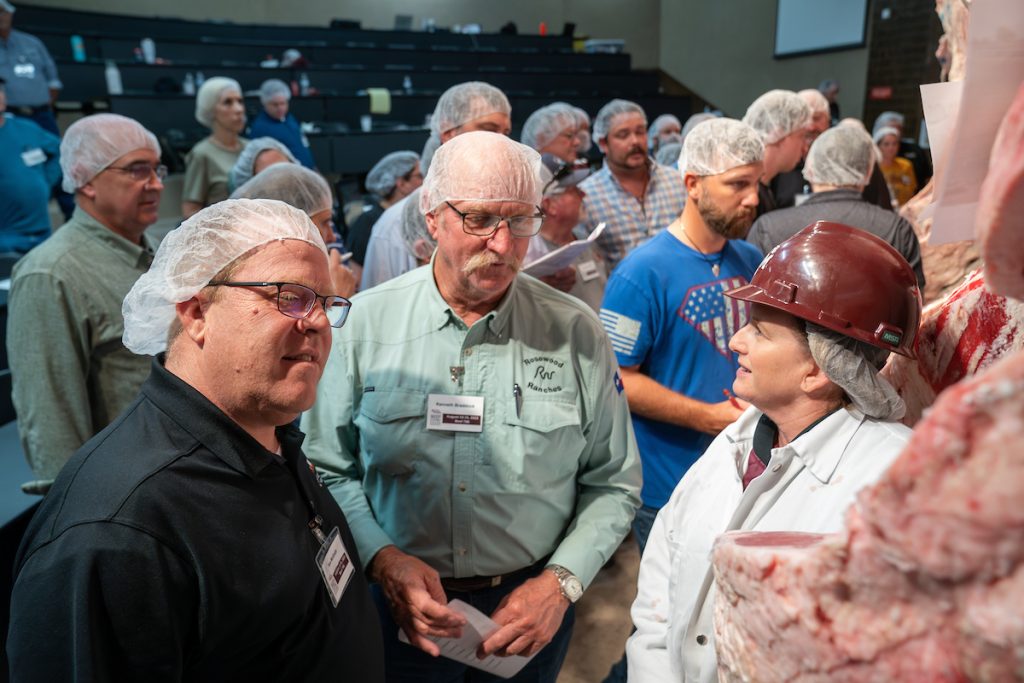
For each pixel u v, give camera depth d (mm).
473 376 1295
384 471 1310
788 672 380
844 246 871
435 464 1285
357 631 1061
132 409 896
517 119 8070
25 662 760
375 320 1341
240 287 849
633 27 11453
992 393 263
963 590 301
